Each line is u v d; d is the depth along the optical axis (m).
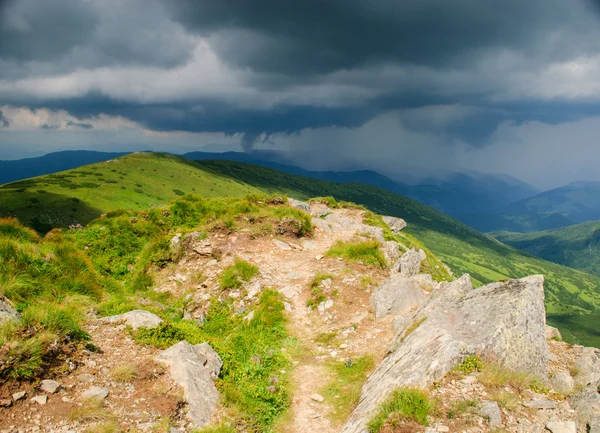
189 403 8.34
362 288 16.55
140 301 15.84
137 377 8.64
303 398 10.43
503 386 8.16
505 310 9.92
